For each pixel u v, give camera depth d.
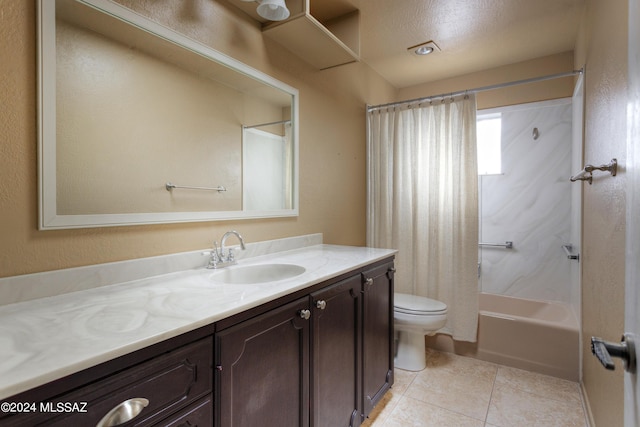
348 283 1.50
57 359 0.60
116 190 1.18
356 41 2.03
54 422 0.58
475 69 2.93
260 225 1.79
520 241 2.88
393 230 2.70
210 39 1.51
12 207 0.93
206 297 1.01
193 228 1.45
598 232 1.49
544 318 2.64
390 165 2.75
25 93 0.95
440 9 2.02
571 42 2.45
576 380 2.14
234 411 0.93
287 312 1.13
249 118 1.73
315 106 2.20
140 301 0.97
